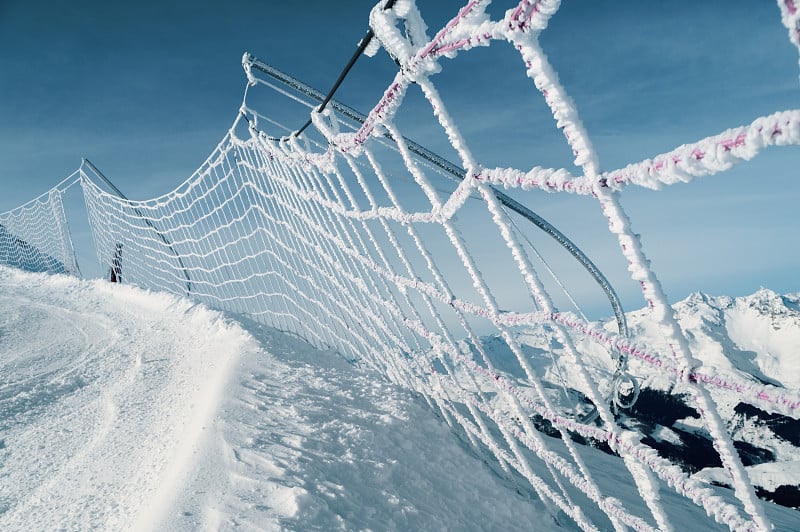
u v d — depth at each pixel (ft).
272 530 4.35
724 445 2.70
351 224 9.52
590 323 3.81
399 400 10.07
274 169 14.05
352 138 6.88
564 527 7.20
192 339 16.71
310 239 13.46
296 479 5.43
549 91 2.76
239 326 16.29
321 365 12.98
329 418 7.94
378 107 5.48
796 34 1.40
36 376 13.12
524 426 6.46
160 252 29.09
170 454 6.80
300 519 4.61
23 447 8.53
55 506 6.03
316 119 8.32
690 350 2.77
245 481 5.31
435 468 7.44
